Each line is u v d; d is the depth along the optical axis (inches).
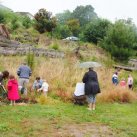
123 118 537.0
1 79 605.9
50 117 500.4
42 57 1051.9
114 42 1753.2
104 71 937.5
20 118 479.8
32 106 569.6
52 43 1407.5
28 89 671.8
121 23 1827.0
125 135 434.3
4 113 503.2
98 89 588.1
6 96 597.3
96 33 2054.6
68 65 906.7
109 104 666.8
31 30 1897.1
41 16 1967.3
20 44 1135.0
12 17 2123.5
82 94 623.8
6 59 868.6
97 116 537.3
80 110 572.4
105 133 439.2
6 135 400.2
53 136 409.4
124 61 1738.4
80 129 450.9
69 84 750.5
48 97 644.7
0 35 1104.8
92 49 1675.7
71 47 1505.9
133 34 1850.4
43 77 750.5
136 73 1299.2
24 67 653.9
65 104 620.4
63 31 2282.2
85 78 590.2
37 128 437.1
